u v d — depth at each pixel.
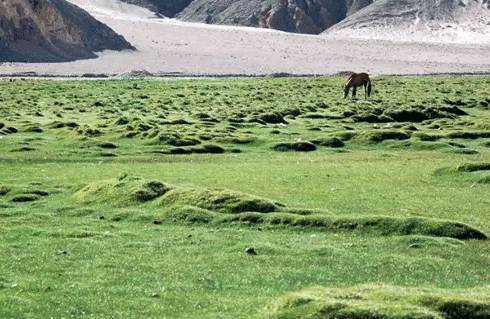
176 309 25.66
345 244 36.03
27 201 47.31
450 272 31.48
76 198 47.50
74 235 37.44
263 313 23.22
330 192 51.50
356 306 21.86
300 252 34.12
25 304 25.78
